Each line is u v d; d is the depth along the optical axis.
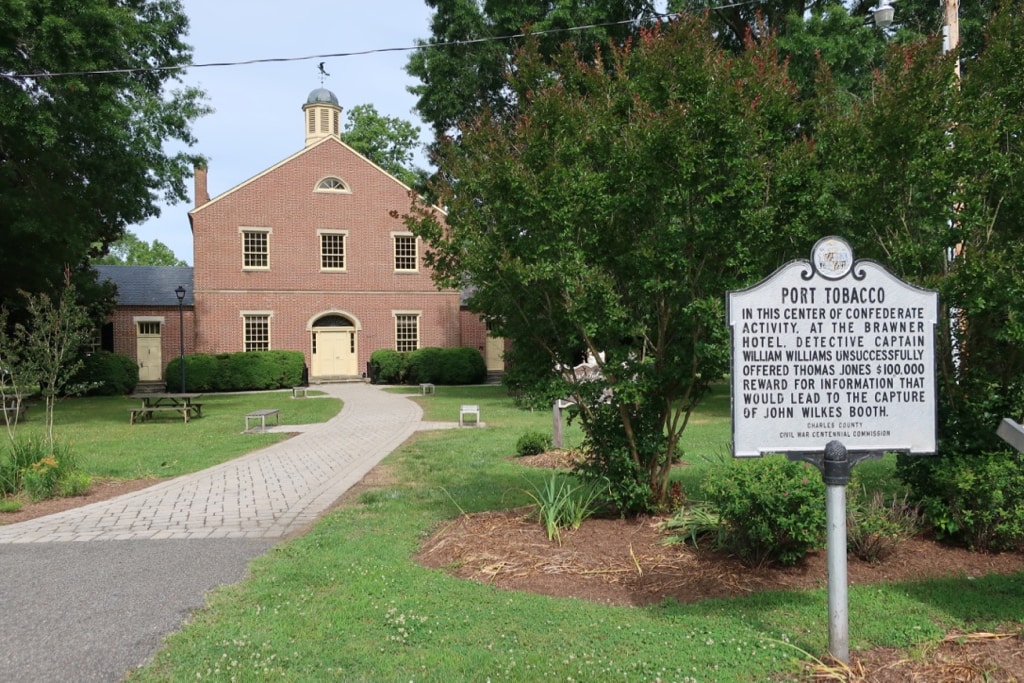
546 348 6.65
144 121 23.98
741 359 3.91
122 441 14.83
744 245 5.75
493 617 4.59
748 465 5.39
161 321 33.88
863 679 3.65
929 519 5.98
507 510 7.36
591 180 5.83
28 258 22.09
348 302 34.66
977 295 5.28
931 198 5.70
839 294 3.96
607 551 5.80
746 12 19.38
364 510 7.87
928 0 15.34
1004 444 5.80
